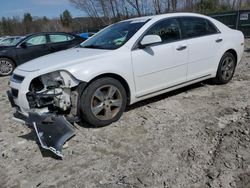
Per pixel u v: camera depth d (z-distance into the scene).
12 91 3.91
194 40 4.91
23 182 2.95
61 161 3.27
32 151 3.57
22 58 9.75
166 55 4.48
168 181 2.76
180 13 4.94
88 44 4.79
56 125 3.55
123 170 2.99
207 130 3.74
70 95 3.71
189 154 3.19
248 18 16.88
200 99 4.96
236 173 2.80
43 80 3.69
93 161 3.21
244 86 5.58
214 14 18.33
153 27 4.47
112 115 4.06
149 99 5.12
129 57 4.10
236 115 4.15
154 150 3.34
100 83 3.83
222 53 5.39
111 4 31.12
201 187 2.64
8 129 4.39
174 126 3.93
